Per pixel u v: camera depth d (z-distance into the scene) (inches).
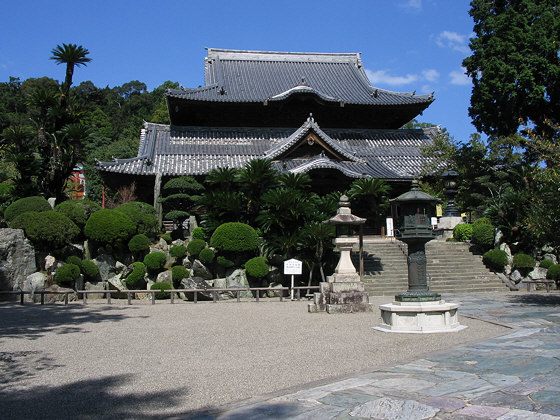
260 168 809.5
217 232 776.9
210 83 1512.1
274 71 1632.6
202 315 550.6
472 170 1196.5
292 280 720.3
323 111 1435.8
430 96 1386.6
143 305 669.3
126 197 1065.5
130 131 3019.2
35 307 637.9
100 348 356.8
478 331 404.5
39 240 754.8
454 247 962.7
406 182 1163.3
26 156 898.1
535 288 840.3
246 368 289.7
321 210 828.6
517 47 1178.6
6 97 3021.7
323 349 343.9
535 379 239.5
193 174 1085.1
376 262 877.2
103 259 815.7
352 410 200.1
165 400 226.7
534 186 882.1
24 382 261.6
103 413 208.5
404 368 275.6
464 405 200.5
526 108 1216.2
